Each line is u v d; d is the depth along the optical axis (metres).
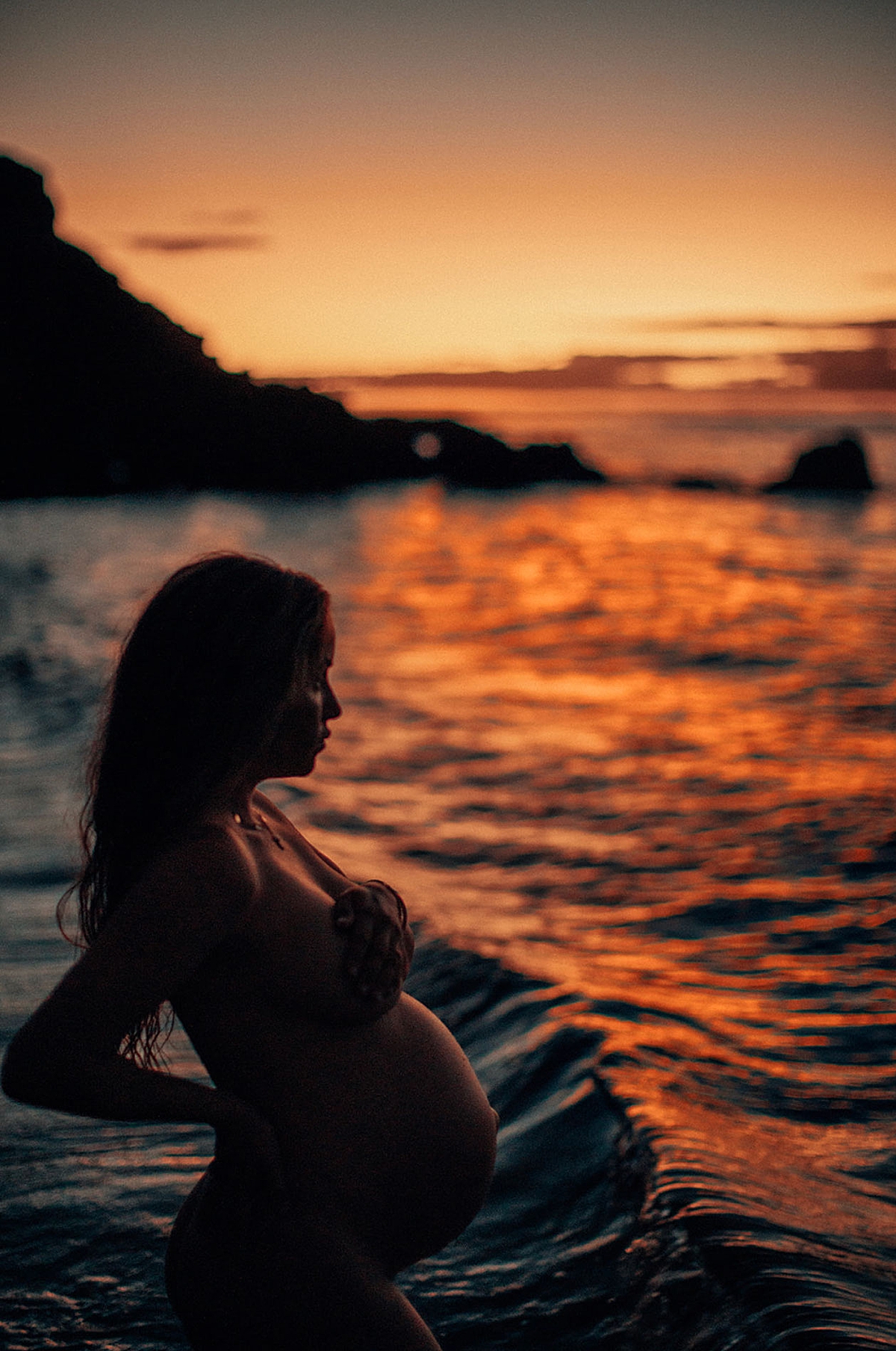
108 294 30.59
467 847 7.20
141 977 1.43
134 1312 2.44
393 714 12.02
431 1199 1.67
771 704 12.99
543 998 4.07
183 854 1.50
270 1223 1.58
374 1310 1.57
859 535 39.69
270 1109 1.59
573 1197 2.79
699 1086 3.49
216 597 1.61
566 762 9.88
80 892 1.65
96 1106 1.40
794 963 5.21
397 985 1.66
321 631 1.68
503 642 17.81
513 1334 2.32
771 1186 2.77
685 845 7.37
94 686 11.03
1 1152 3.19
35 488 31.47
